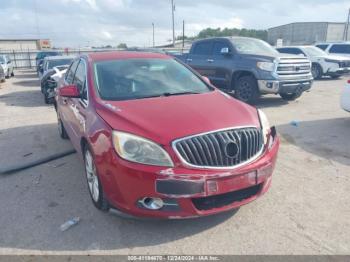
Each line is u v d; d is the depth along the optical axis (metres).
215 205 3.20
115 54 5.01
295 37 54.06
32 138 7.01
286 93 10.15
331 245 3.11
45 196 4.22
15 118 9.23
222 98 4.06
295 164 5.05
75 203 4.00
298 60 9.65
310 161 5.18
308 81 9.94
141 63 4.78
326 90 13.52
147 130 3.17
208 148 3.08
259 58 9.63
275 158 3.53
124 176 3.10
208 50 11.30
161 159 3.04
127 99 3.95
